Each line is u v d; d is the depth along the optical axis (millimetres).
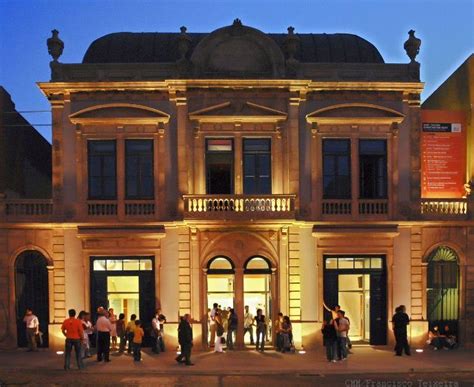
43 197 33656
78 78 27000
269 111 26797
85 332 23906
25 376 20625
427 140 27812
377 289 27219
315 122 26984
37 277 26984
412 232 27234
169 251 26656
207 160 26922
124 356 24516
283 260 26594
